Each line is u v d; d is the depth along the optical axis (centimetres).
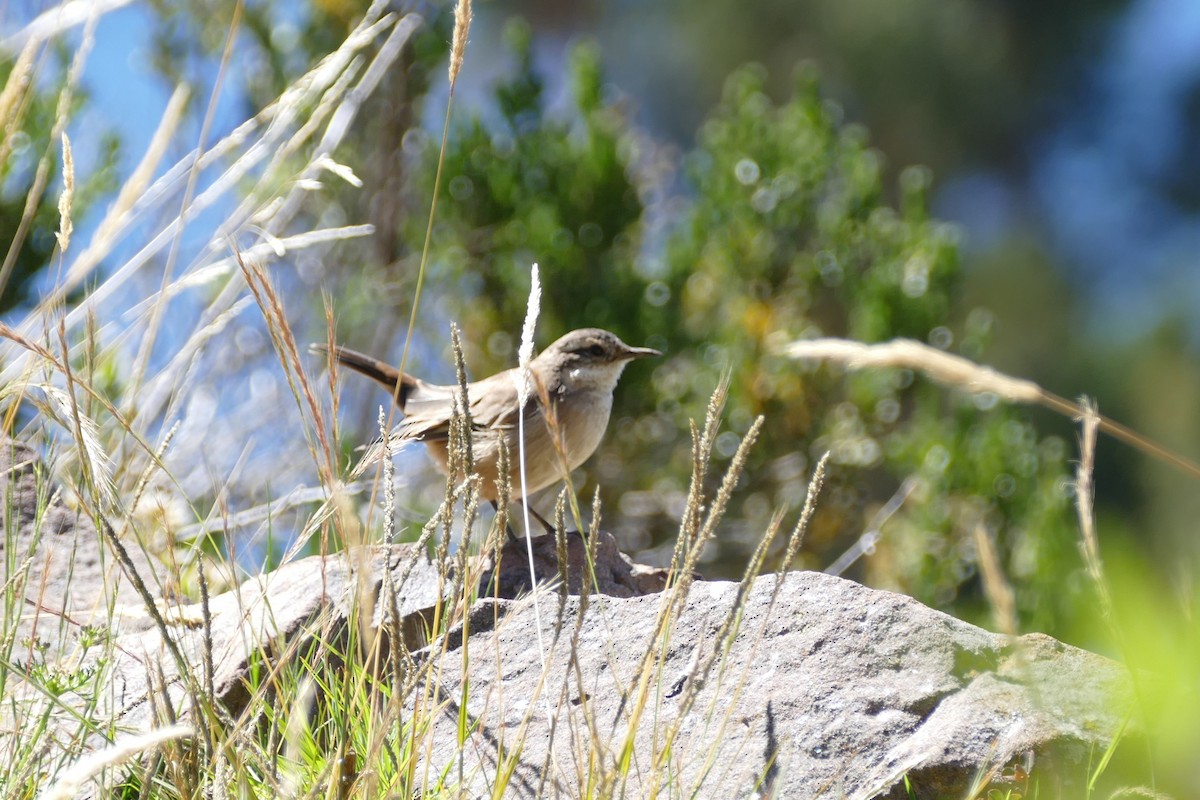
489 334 1605
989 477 1491
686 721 572
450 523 515
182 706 549
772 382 1602
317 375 1355
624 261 1639
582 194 1634
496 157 1645
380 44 1620
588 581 494
